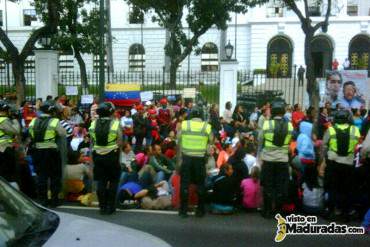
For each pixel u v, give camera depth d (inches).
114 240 137.9
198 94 765.9
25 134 408.2
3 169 333.4
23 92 733.3
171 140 421.4
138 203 349.7
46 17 1016.2
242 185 338.0
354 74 594.6
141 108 586.9
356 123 468.4
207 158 330.6
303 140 330.6
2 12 1921.8
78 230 142.0
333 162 305.9
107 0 1195.3
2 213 143.7
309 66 712.4
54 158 334.0
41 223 144.2
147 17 1818.4
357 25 1683.1
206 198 344.8
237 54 1774.1
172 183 349.1
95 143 321.4
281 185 317.7
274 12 1732.3
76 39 1038.4
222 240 272.7
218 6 1023.0
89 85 1088.2
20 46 1904.5
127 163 390.9
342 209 313.3
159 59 1827.0
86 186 359.9
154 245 139.4
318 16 1684.3
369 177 312.0
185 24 1649.9
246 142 386.6
